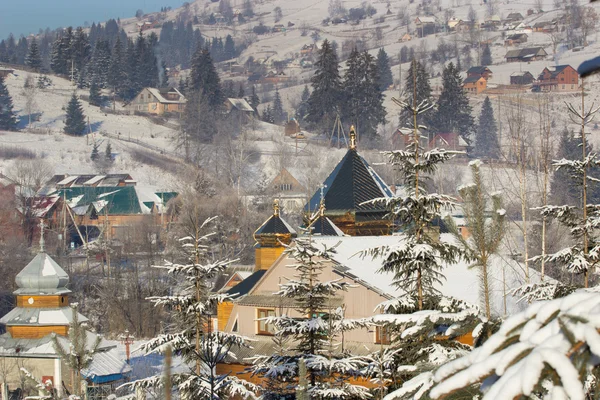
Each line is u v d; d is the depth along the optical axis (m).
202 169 166.88
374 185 75.50
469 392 8.16
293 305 50.34
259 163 185.88
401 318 16.44
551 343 5.30
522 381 5.13
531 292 25.89
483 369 5.53
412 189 30.70
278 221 67.44
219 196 122.75
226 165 173.38
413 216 30.41
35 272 63.47
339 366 33.03
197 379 33.41
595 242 28.98
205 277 36.72
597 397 6.50
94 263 119.19
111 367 58.66
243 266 88.06
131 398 33.25
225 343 36.53
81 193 162.25
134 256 106.88
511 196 79.38
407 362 24.92
